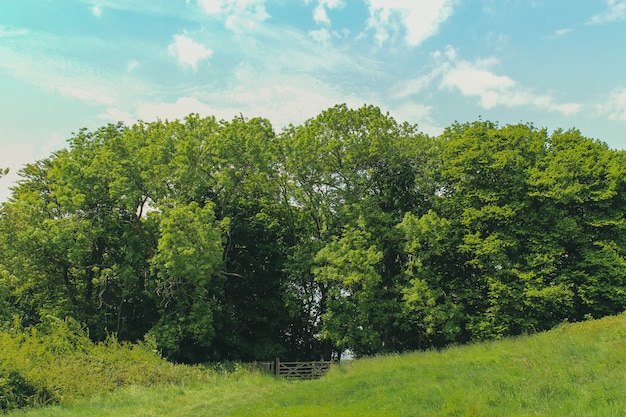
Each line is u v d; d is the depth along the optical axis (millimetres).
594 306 32781
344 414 13391
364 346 34688
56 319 27500
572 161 34250
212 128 38125
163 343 31719
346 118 38344
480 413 11156
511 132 35656
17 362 19312
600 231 34344
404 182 38344
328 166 37875
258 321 39219
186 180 34281
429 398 13219
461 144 35812
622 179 33750
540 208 34344
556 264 34594
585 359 14711
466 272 36219
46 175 39656
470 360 19000
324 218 38219
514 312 32562
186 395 21234
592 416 9945
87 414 16781
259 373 29047
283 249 40625
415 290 33219
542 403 11344
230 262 39344
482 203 35000
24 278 33312
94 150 35594
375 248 34500
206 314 32750
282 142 38125
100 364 23484
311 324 39656
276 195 39438
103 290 34938
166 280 32375
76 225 32438
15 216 33750
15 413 16797
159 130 36969
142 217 36062
